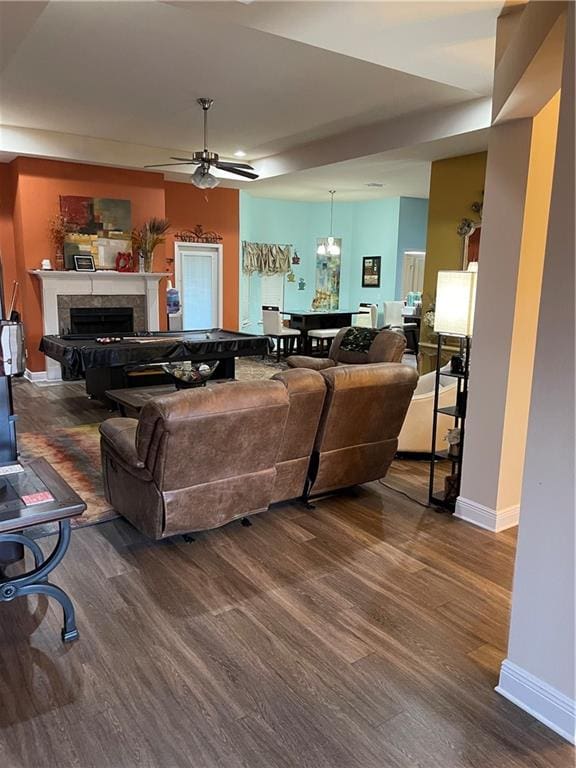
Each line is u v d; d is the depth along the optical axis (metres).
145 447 2.85
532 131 3.02
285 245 11.60
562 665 1.90
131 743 1.85
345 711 2.00
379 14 2.93
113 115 6.04
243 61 4.38
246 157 8.24
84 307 7.61
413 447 4.79
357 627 2.48
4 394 2.66
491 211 3.25
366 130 6.52
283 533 3.36
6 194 7.66
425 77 4.09
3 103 5.61
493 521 3.42
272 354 10.11
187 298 9.50
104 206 7.65
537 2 2.29
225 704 2.02
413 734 1.90
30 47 4.12
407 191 9.92
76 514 2.19
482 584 2.83
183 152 7.85
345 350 6.20
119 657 2.26
